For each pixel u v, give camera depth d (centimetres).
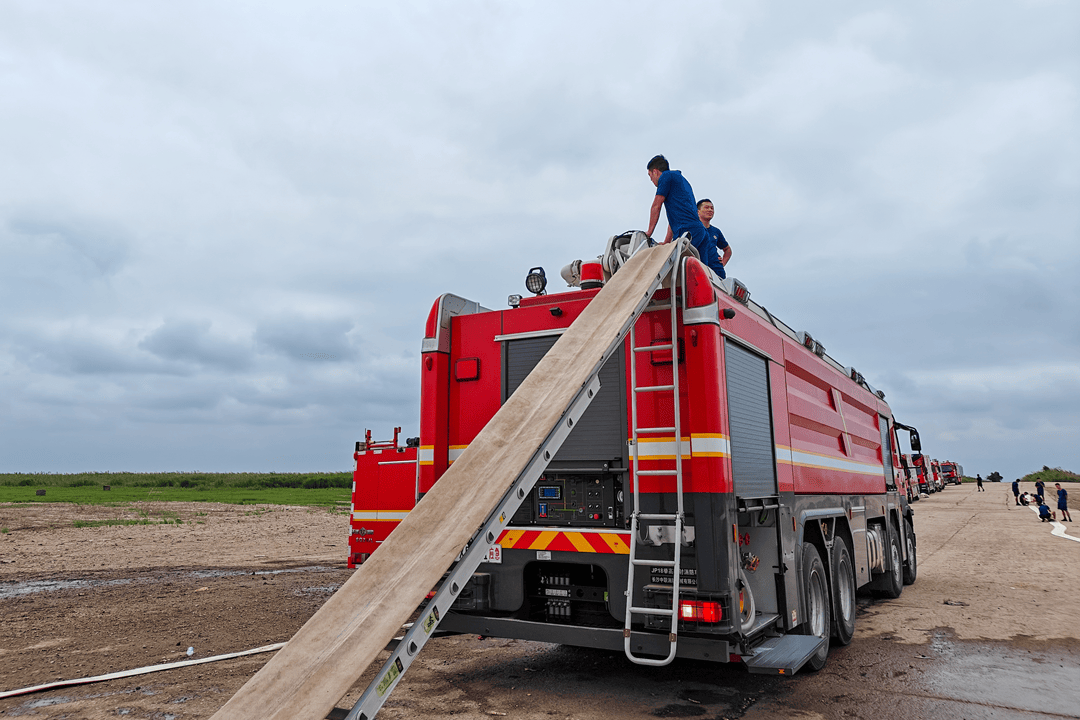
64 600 962
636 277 491
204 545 1720
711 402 464
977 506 3591
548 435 377
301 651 297
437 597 319
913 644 704
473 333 598
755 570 513
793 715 480
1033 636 738
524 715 479
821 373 762
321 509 3269
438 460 581
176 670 602
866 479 916
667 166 666
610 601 487
